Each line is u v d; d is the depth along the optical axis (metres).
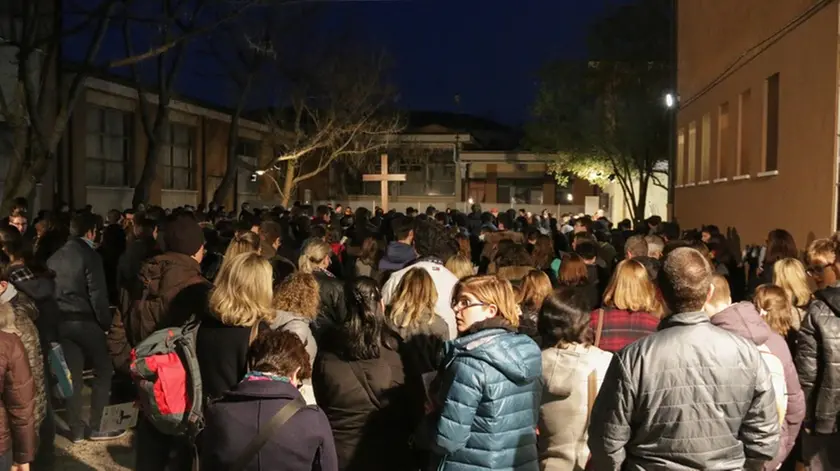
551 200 39.25
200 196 27.52
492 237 10.53
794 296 5.28
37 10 13.11
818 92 9.17
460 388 3.49
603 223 16.73
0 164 16.98
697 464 2.92
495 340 3.57
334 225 11.90
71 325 6.39
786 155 10.43
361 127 31.31
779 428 3.05
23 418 4.07
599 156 28.69
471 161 39.22
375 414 4.05
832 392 4.48
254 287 4.01
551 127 29.94
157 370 3.92
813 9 9.34
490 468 3.52
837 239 4.91
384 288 5.95
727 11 14.30
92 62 13.56
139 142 23.25
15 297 4.86
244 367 3.97
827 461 4.65
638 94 27.66
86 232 6.69
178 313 4.60
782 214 10.54
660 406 2.94
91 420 6.65
